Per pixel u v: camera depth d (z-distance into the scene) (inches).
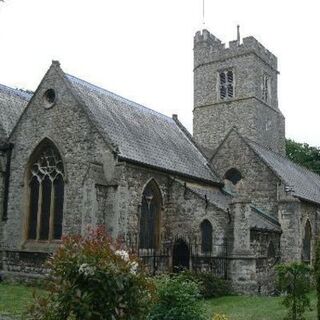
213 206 1028.5
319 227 1395.2
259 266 1042.7
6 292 846.5
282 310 739.4
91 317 334.6
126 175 963.3
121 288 345.1
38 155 1045.2
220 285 941.8
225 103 1841.8
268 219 1220.5
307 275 638.5
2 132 1120.8
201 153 1366.9
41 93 1053.2
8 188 1065.5
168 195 1091.9
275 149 1921.8
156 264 1015.0
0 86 1270.9
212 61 1900.8
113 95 1221.1
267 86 1914.4
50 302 342.0
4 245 1039.0
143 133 1154.0
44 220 1010.1
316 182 1676.9
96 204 878.4
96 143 943.0
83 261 347.3
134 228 976.9
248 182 1301.7
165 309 514.3
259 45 1854.1
